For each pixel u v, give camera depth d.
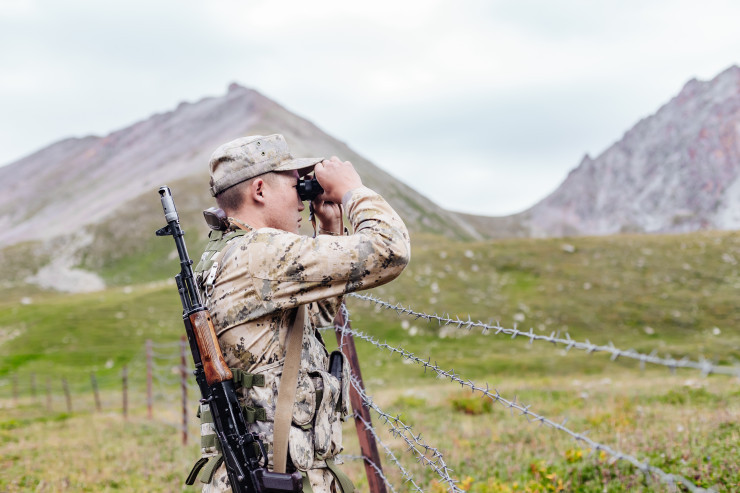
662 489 5.30
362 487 7.03
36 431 16.00
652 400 14.44
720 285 67.12
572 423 10.79
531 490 5.97
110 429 15.95
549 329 56.41
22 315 71.81
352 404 4.38
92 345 57.25
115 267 161.38
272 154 2.88
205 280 2.79
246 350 2.65
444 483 6.26
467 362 42.16
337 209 3.04
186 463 9.72
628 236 86.25
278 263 2.58
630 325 57.88
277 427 2.58
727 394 13.88
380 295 60.97
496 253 77.44
